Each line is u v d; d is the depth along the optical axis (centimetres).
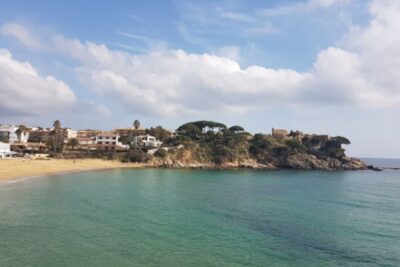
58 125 15950
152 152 16125
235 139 18412
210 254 2784
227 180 10188
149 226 3644
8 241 2903
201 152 17312
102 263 2462
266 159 18388
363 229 3881
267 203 5684
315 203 5884
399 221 4412
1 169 9188
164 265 2484
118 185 7531
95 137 18025
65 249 2741
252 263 2623
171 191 6888
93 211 4341
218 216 4362
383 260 2806
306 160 18538
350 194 7481
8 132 18125
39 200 4981
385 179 12875
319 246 3145
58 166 11456
